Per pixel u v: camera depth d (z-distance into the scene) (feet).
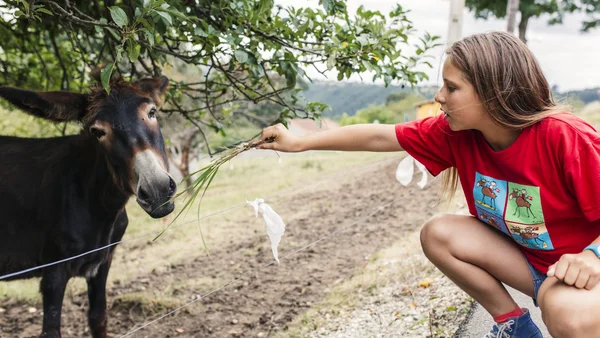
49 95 9.07
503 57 5.62
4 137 11.17
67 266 10.06
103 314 11.13
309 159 53.31
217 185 43.24
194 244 21.93
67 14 8.50
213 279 16.93
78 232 9.95
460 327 8.76
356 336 10.11
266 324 13.15
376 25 10.41
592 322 5.15
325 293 14.23
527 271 6.75
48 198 10.02
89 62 14.60
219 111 16.74
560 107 5.81
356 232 19.74
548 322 5.49
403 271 13.15
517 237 6.41
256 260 18.39
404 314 10.36
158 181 8.28
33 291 16.79
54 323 9.89
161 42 12.37
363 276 14.11
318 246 18.81
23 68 18.52
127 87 9.11
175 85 13.62
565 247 6.09
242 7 10.07
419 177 26.48
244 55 9.66
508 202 6.22
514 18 28.68
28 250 10.41
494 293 6.99
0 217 10.21
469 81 5.74
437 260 7.23
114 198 9.77
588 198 5.35
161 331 13.57
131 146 8.57
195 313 14.38
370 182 29.94
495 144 6.21
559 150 5.53
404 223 19.42
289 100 11.61
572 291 5.31
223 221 26.09
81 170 9.97
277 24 10.36
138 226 27.94
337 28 10.79
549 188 5.80
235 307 14.51
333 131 7.17
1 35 17.15
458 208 17.76
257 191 36.22
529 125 5.73
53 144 10.73
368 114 83.46
